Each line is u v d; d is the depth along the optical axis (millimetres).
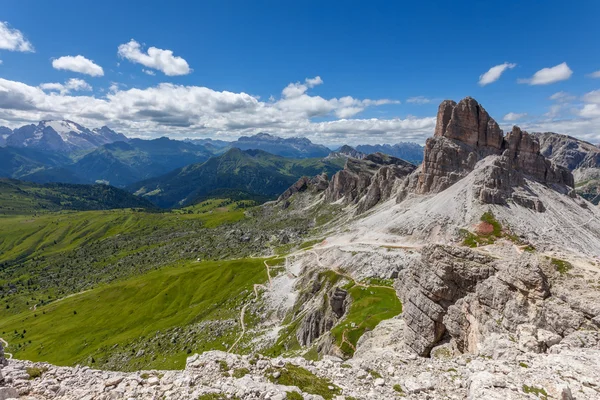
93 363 142875
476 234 139125
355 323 79250
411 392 21141
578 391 18484
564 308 28062
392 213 197875
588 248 128875
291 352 95312
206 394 18172
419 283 43656
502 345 26219
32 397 17578
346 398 19938
